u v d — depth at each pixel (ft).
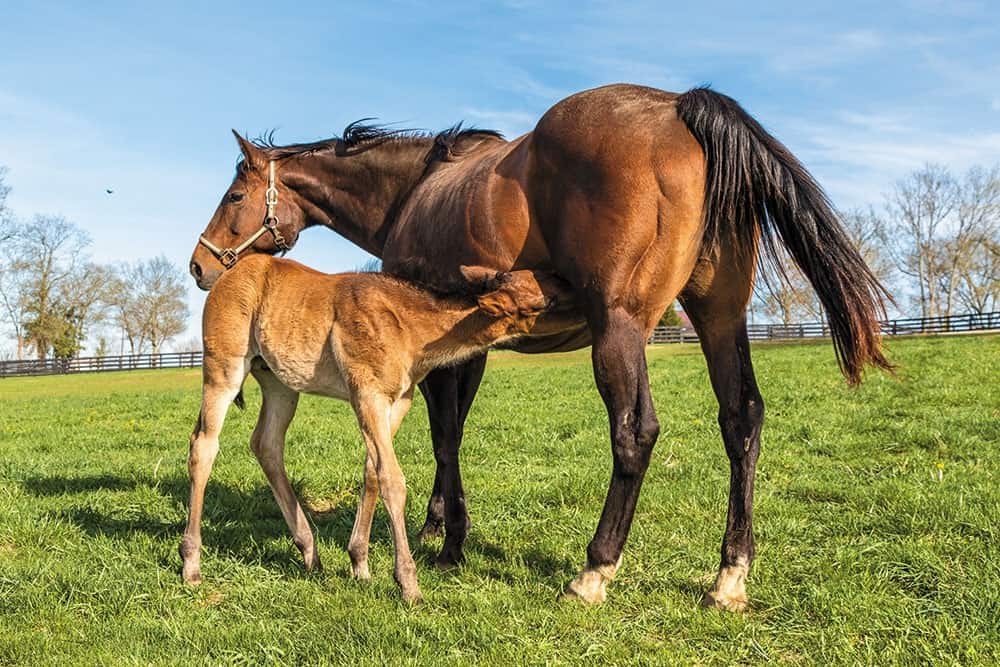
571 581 15.57
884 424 32.24
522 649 13.26
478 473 27.14
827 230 14.44
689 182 14.28
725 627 13.93
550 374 66.08
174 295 254.68
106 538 19.47
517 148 16.42
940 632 13.26
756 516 20.75
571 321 15.94
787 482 24.77
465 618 14.44
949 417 32.78
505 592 15.84
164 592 16.33
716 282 15.56
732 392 15.89
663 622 14.40
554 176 15.15
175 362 172.55
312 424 39.88
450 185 17.60
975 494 20.52
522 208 15.70
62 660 13.14
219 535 20.24
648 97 15.17
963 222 179.11
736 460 15.75
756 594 15.47
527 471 27.50
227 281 17.81
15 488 24.95
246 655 13.34
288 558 18.53
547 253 15.70
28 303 201.98
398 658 12.90
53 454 33.40
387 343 16.17
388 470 15.96
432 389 18.37
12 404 64.54
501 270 16.08
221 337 17.57
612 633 13.80
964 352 62.59
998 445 27.43
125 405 57.36
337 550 19.17
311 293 17.12
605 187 14.35
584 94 15.43
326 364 17.04
